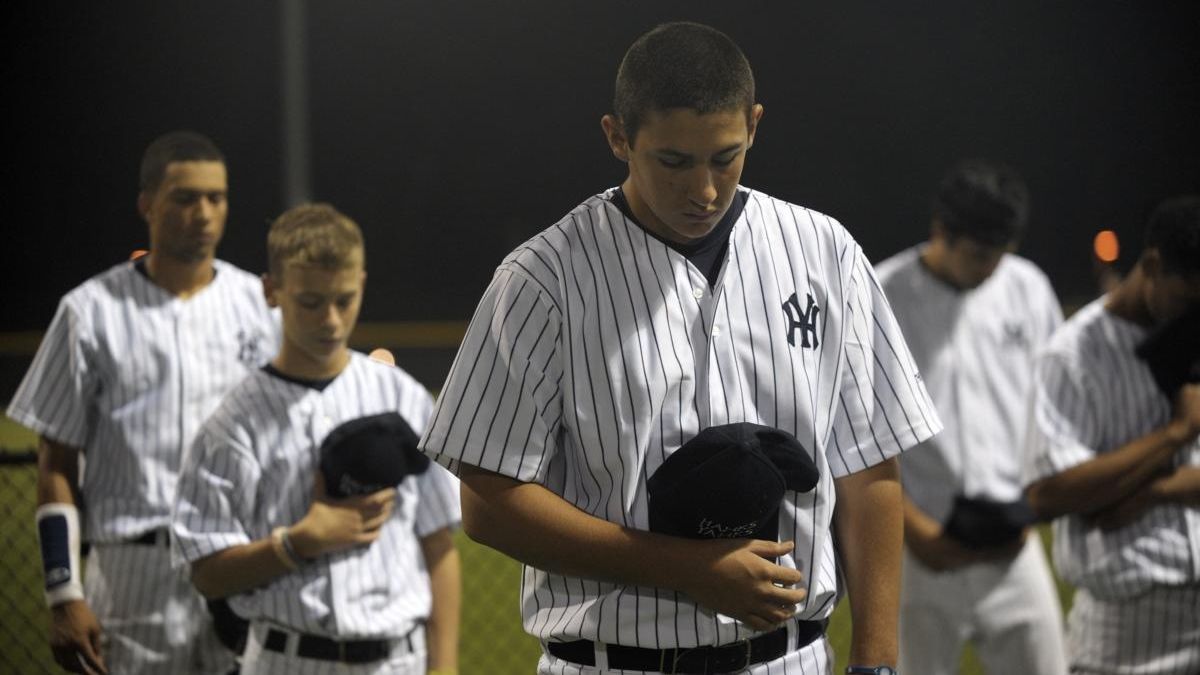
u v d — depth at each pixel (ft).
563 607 11.25
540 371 10.65
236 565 15.74
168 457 19.04
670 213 10.26
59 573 18.31
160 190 19.13
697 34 10.16
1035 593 21.04
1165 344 17.19
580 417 10.63
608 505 10.78
